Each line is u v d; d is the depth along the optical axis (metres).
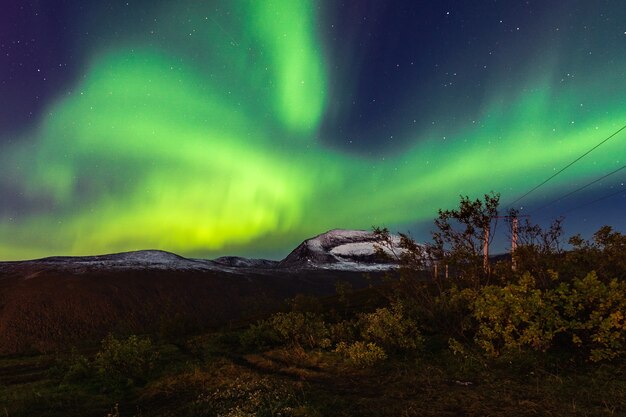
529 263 12.47
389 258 15.30
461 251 13.73
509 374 8.84
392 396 8.01
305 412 7.02
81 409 9.52
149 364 13.43
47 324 88.94
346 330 14.94
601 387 7.46
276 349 14.80
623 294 8.58
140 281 126.31
